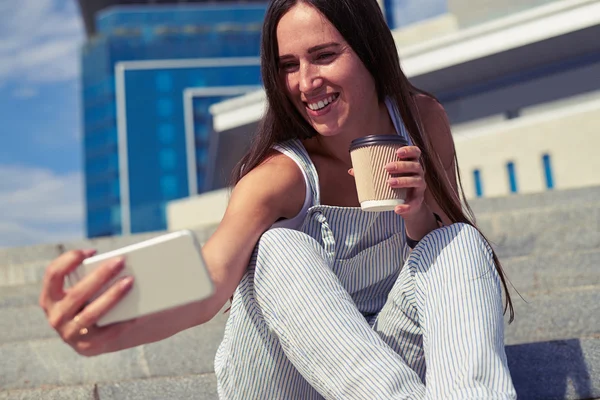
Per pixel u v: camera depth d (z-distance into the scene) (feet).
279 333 4.54
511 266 9.30
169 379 6.38
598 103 24.68
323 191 5.50
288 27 5.08
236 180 5.52
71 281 3.53
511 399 4.09
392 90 5.42
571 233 11.29
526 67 27.66
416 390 4.27
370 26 5.19
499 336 4.41
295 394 4.96
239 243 4.55
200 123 131.54
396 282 4.94
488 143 24.71
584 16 25.36
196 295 3.33
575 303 7.44
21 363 7.59
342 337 4.37
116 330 3.51
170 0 156.76
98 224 136.87
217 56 131.75
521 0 26.89
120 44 139.23
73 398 6.27
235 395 5.00
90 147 141.69
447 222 5.82
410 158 4.76
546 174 23.77
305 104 5.24
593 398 6.05
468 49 27.37
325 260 4.81
